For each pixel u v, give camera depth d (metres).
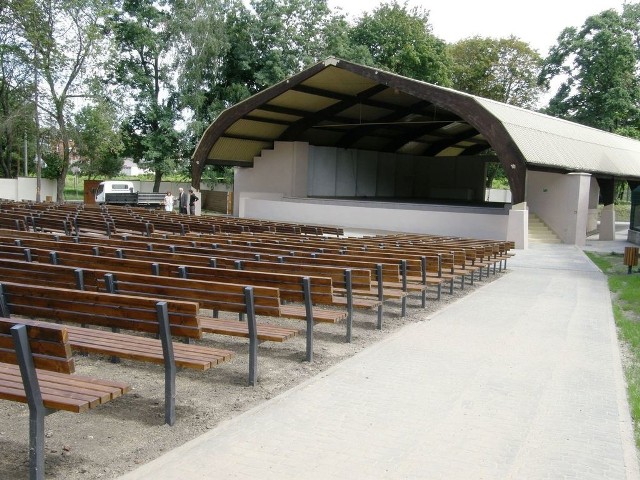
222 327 5.74
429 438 4.51
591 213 33.75
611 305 10.72
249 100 30.23
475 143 46.09
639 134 48.50
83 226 15.65
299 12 44.62
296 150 35.22
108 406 4.89
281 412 4.89
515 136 23.39
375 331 7.94
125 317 4.77
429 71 49.34
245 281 6.60
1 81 37.09
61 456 3.95
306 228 17.61
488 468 4.05
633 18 47.88
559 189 25.84
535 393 5.68
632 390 5.85
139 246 9.75
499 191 57.31
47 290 4.96
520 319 9.16
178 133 43.06
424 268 9.68
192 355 4.76
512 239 22.77
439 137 43.62
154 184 45.56
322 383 5.68
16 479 3.60
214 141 31.84
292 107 32.69
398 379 5.91
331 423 4.71
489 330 8.30
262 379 5.74
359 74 26.14
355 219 28.61
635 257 15.58
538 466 4.11
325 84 29.95
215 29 41.81
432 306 9.94
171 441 4.25
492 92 55.66
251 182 37.06
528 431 4.74
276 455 4.09
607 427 4.88
